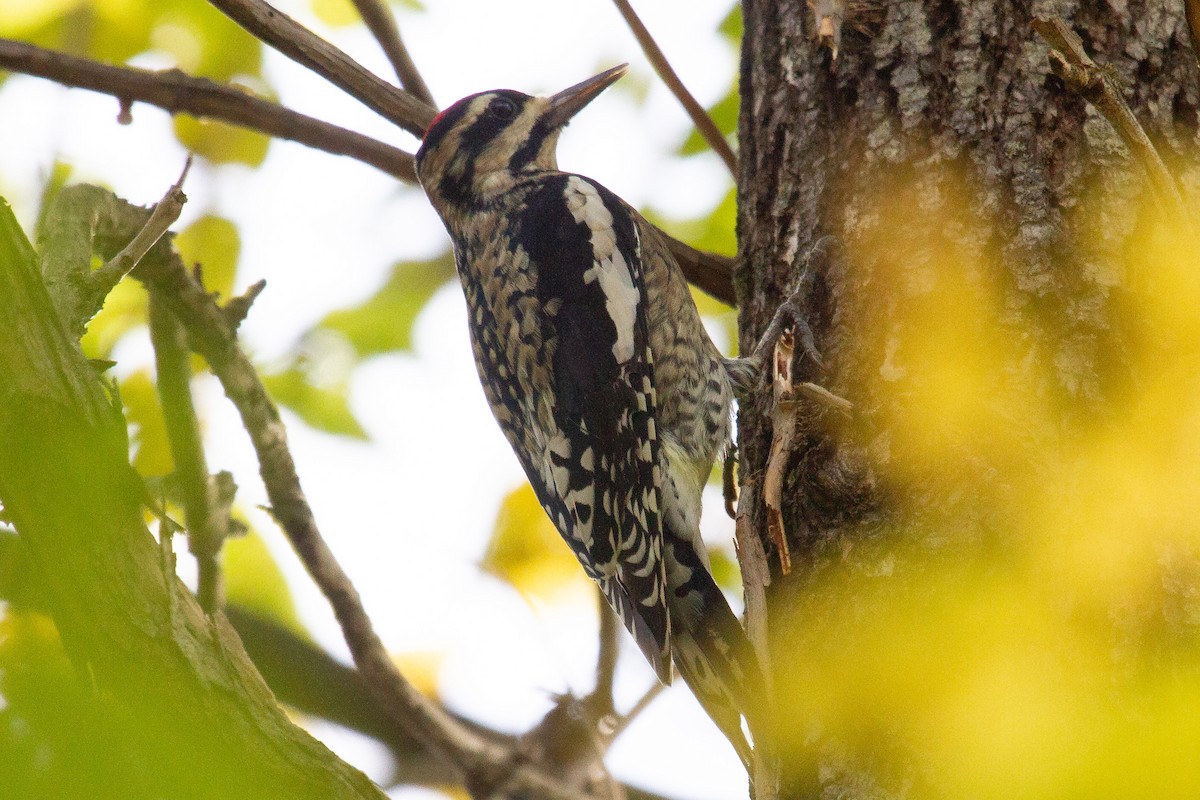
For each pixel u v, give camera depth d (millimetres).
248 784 3709
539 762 7496
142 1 10781
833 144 7145
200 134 11055
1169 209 5090
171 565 4879
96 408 4734
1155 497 5500
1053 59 5051
